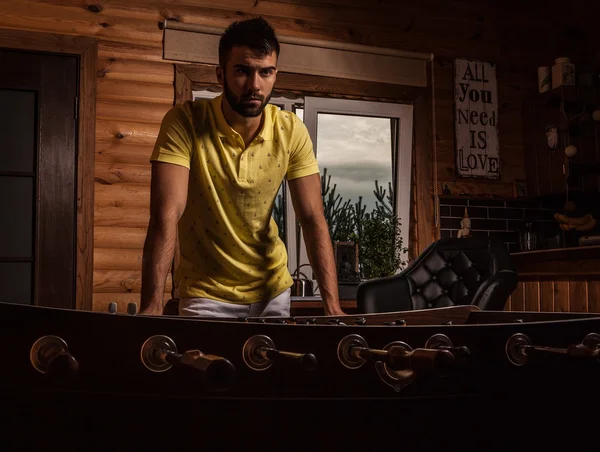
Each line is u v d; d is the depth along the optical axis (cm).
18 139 411
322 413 83
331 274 203
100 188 425
